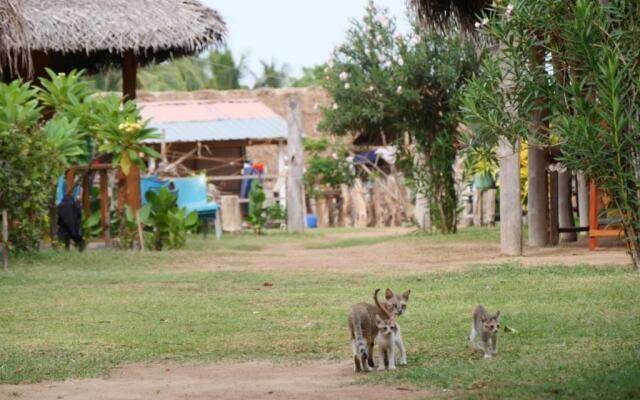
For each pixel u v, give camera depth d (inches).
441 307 426.6
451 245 766.5
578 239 770.2
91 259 689.0
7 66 908.6
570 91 516.4
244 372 311.6
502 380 273.1
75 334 386.3
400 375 291.1
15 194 666.8
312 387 282.8
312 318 414.6
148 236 804.6
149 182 932.6
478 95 562.9
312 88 1752.0
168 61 902.4
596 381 260.7
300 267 640.4
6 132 660.1
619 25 504.4
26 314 440.5
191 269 642.2
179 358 337.1
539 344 328.8
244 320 413.7
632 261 521.3
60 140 702.5
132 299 486.0
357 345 297.7
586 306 406.6
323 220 1461.6
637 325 351.9
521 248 646.5
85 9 800.9
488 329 313.7
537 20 526.6
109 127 754.8
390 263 646.5
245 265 668.7
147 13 815.1
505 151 644.7
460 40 877.2
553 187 709.9
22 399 273.3
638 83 494.0
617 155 498.6
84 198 791.7
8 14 642.8
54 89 773.3
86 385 294.4
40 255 690.2
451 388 269.6
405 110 922.1
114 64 1011.9
